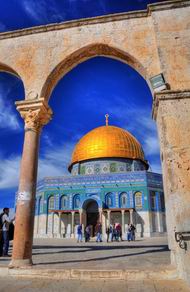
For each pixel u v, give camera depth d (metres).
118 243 20.55
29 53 8.94
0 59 9.11
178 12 8.20
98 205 34.47
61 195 35.91
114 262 7.42
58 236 33.22
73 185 36.03
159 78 7.02
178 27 7.93
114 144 39.72
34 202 7.30
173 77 7.14
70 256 9.57
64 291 4.56
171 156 5.94
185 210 5.43
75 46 8.65
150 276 5.41
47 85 8.49
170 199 5.74
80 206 34.50
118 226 25.55
